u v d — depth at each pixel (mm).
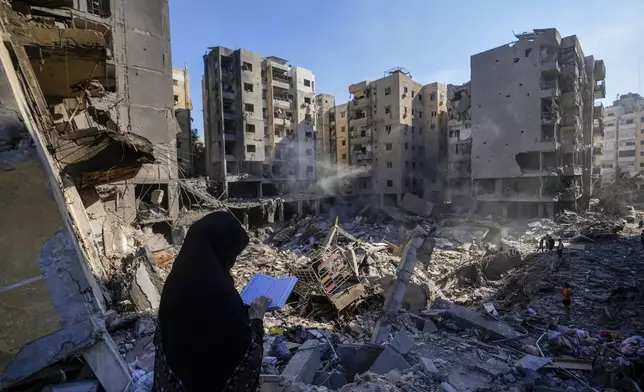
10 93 3617
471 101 44625
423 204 47062
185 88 53031
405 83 55156
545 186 39531
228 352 1812
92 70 10609
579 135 41219
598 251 25047
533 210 41344
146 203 29234
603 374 7258
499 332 9578
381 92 56094
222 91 43438
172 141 29734
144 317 8281
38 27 9312
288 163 51188
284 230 35938
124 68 26516
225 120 44219
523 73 40312
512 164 41344
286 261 21062
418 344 8406
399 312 11555
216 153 44500
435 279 19969
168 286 1958
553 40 38250
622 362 7215
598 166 52750
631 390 6801
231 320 1859
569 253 24406
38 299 3561
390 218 48375
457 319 10336
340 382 7039
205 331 1807
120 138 11711
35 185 3588
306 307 14250
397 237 34625
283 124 50125
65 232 3730
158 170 28656
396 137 54375
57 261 3668
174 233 29156
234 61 44656
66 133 11398
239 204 40062
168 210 29438
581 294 15961
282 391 5098
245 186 47531
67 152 11125
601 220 36594
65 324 3662
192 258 2023
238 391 1820
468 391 6148
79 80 11227
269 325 11703
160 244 23859
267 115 49250
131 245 17609
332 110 67875
